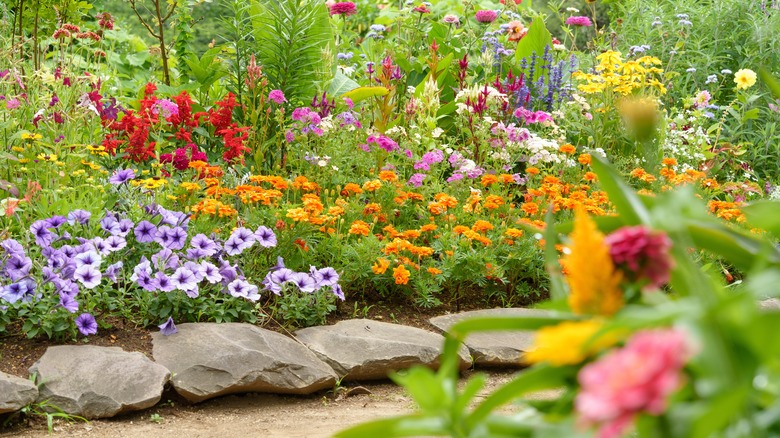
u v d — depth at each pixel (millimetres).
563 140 6008
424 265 4754
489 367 4195
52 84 5410
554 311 979
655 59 6488
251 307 4156
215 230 4465
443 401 876
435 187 5359
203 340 3729
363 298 4598
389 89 6375
